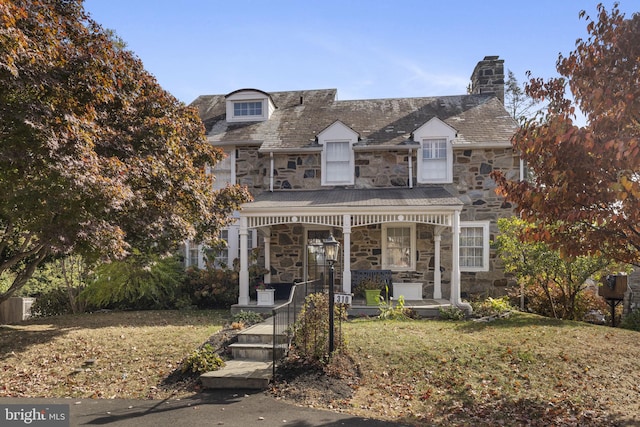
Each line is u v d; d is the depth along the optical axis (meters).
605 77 5.55
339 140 15.73
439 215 12.75
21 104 6.25
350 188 15.70
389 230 15.56
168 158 9.45
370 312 12.59
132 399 6.85
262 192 15.79
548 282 13.22
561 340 9.11
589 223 6.08
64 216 7.22
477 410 6.45
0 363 8.25
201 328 10.40
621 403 6.61
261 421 5.91
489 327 10.34
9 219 8.99
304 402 6.66
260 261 15.96
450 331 9.88
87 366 8.12
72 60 7.20
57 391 7.17
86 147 6.70
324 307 8.73
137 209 8.87
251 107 17.88
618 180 5.01
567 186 5.50
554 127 5.55
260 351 8.41
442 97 18.70
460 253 15.25
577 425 5.95
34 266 10.44
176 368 8.02
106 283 13.77
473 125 16.23
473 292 15.02
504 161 15.27
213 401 6.72
